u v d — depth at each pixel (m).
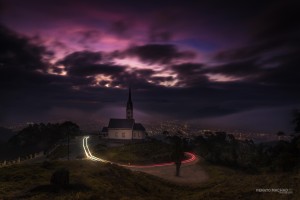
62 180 37.66
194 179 68.25
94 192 38.16
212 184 58.38
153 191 52.12
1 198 30.84
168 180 64.94
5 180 40.50
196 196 45.56
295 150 67.25
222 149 112.19
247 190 42.00
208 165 89.94
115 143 137.00
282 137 81.50
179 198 47.44
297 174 44.50
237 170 85.88
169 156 97.81
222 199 39.75
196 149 123.31
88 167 55.16
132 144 124.94
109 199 37.09
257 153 96.19
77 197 33.47
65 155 101.81
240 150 110.75
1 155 151.25
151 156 101.88
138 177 59.03
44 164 52.91
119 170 58.75
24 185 37.84
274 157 81.00
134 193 45.16
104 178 49.19
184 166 86.19
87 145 127.94
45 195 33.28
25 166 51.06
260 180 46.69
